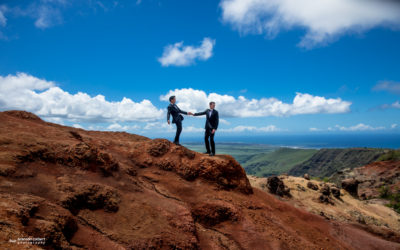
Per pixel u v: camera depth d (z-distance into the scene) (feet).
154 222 18.99
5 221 10.35
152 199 22.43
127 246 15.49
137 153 32.53
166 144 34.65
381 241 38.68
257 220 28.30
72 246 12.99
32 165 17.65
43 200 14.26
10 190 14.06
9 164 16.14
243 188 34.78
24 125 25.53
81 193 17.54
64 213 14.23
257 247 23.57
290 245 25.66
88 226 15.89
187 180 31.14
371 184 115.14
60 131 27.20
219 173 32.94
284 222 32.27
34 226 11.53
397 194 94.89
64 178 18.25
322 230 35.68
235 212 27.09
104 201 18.51
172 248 17.33
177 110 34.63
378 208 65.82
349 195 70.44
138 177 27.58
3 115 27.55
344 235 36.83
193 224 21.49
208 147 36.35
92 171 21.01
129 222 18.01
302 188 60.85
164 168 31.37
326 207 53.93
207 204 26.63
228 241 23.09
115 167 23.65
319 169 606.96
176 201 25.61
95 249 13.79
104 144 32.35
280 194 54.44
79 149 21.18
